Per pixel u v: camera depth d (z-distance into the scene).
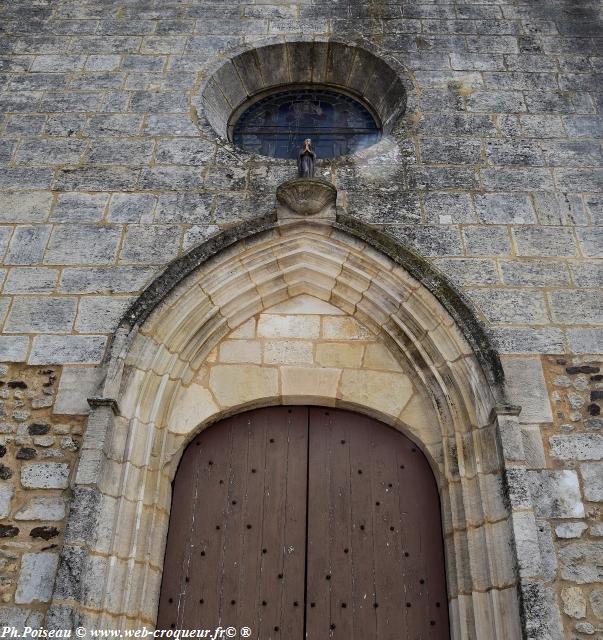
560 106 6.94
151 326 5.36
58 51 7.39
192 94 7.04
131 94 7.02
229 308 5.75
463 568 4.65
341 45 7.51
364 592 4.89
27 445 4.98
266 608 4.83
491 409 4.96
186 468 5.34
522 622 4.16
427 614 4.80
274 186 6.32
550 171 6.44
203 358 5.61
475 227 6.05
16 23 7.66
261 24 7.70
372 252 5.80
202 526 5.11
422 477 5.31
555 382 5.26
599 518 4.70
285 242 5.89
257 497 5.23
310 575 4.95
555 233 6.03
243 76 7.60
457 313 5.42
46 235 6.02
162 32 7.57
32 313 5.57
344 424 5.55
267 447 5.44
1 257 5.89
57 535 4.64
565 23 7.69
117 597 4.45
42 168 6.47
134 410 5.07
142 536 4.75
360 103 7.82
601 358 5.37
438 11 7.82
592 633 4.32
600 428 5.05
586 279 5.77
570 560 4.55
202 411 5.39
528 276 5.77
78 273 5.79
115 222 6.10
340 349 5.68
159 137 6.69
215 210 6.17
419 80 7.15
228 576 4.93
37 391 5.21
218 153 6.57
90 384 5.23
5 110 6.89
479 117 6.84
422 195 6.25
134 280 5.75
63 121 6.81
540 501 4.75
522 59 7.34
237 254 5.78
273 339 5.72
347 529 5.12
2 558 4.57
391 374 5.56
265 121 7.68
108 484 4.73
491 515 4.67
